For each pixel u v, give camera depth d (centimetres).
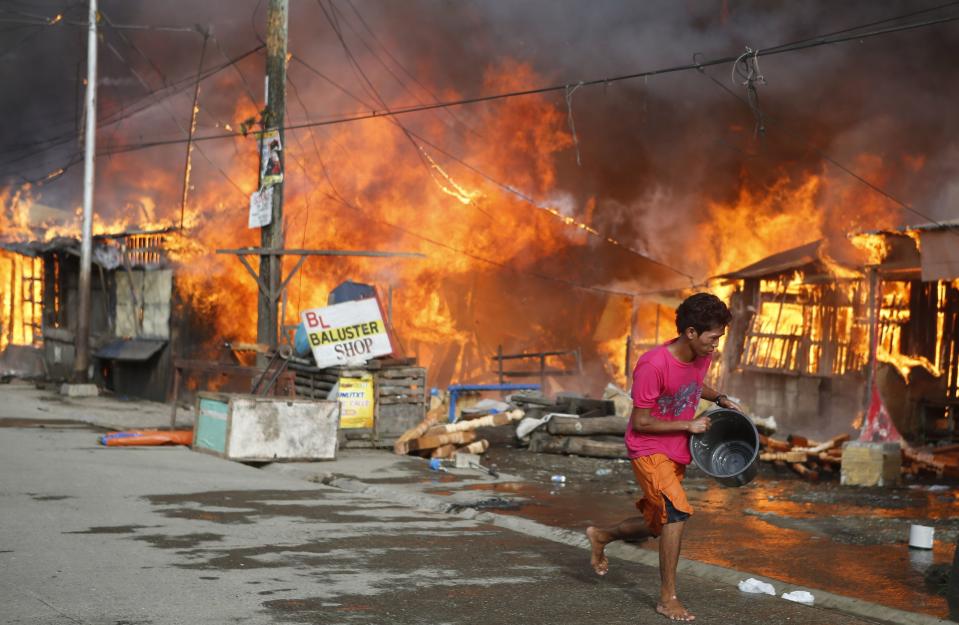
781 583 593
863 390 1658
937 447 1413
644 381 490
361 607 490
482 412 1574
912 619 520
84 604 473
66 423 1543
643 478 495
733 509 932
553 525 784
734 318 1941
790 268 1814
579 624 473
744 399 1895
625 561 641
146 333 2227
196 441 1212
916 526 737
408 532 717
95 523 702
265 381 1448
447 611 489
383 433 1323
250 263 2042
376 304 1343
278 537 675
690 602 530
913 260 1509
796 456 1217
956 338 1595
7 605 466
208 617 459
